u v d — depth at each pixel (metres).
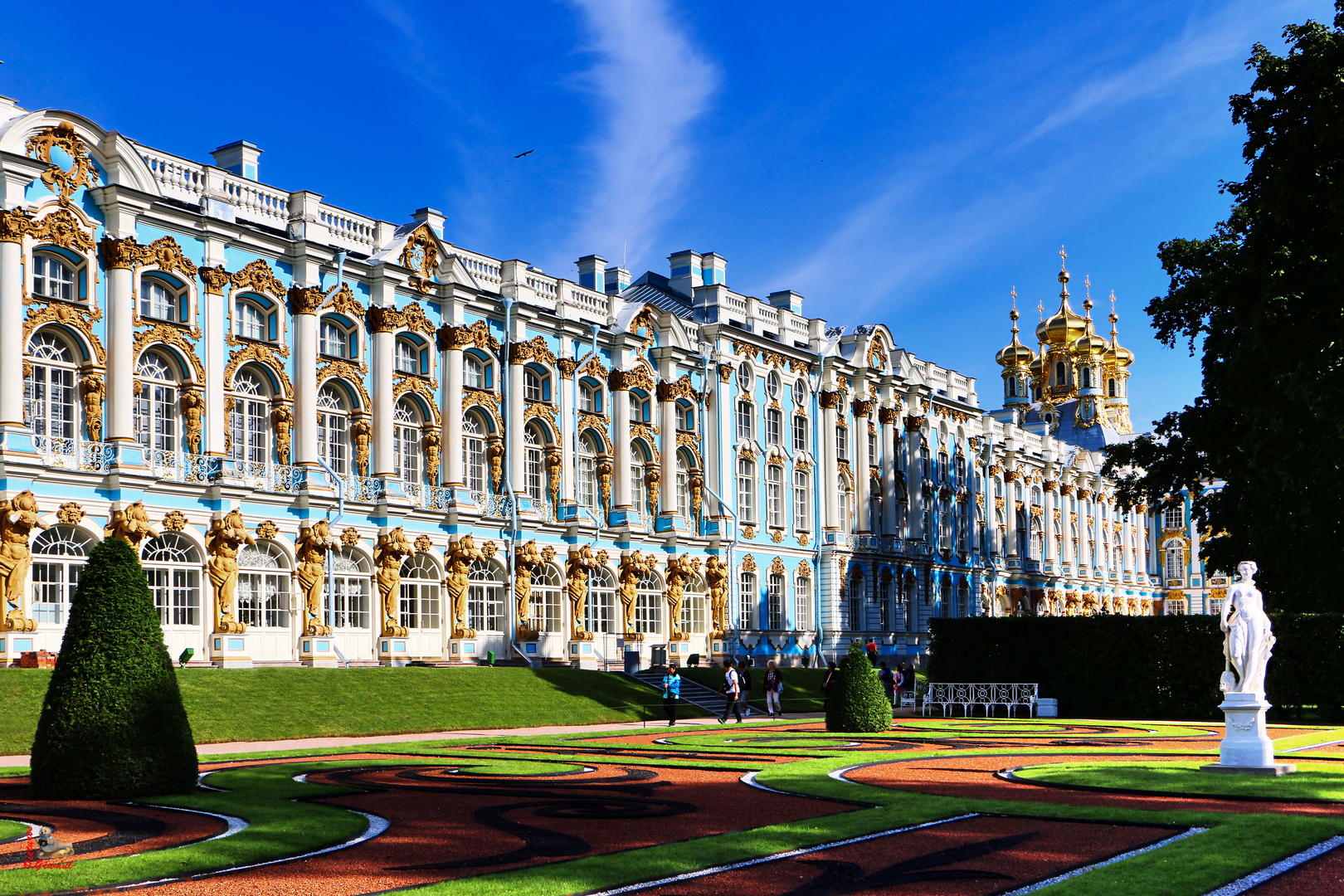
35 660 38.59
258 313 49.12
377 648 51.53
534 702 45.75
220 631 45.22
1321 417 36.75
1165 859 14.92
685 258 77.88
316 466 49.62
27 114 41.88
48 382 42.22
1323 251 39.19
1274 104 40.75
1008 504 106.31
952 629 56.34
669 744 34.00
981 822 18.16
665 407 67.06
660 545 66.31
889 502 84.62
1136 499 56.94
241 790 22.52
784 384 76.31
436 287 55.59
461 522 55.19
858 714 38.84
